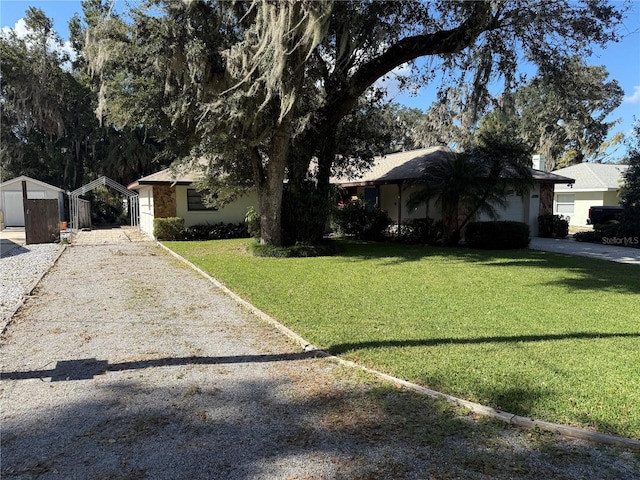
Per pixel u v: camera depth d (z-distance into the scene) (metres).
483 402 3.38
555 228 18.05
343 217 17.81
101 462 2.67
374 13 10.21
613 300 6.80
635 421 3.06
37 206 16.39
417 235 15.68
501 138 14.25
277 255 12.21
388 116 17.69
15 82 30.02
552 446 2.80
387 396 3.54
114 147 31.97
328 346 4.71
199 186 15.62
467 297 7.02
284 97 9.43
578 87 12.72
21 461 2.68
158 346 4.80
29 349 4.70
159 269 10.27
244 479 2.51
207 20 9.62
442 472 2.55
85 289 7.89
